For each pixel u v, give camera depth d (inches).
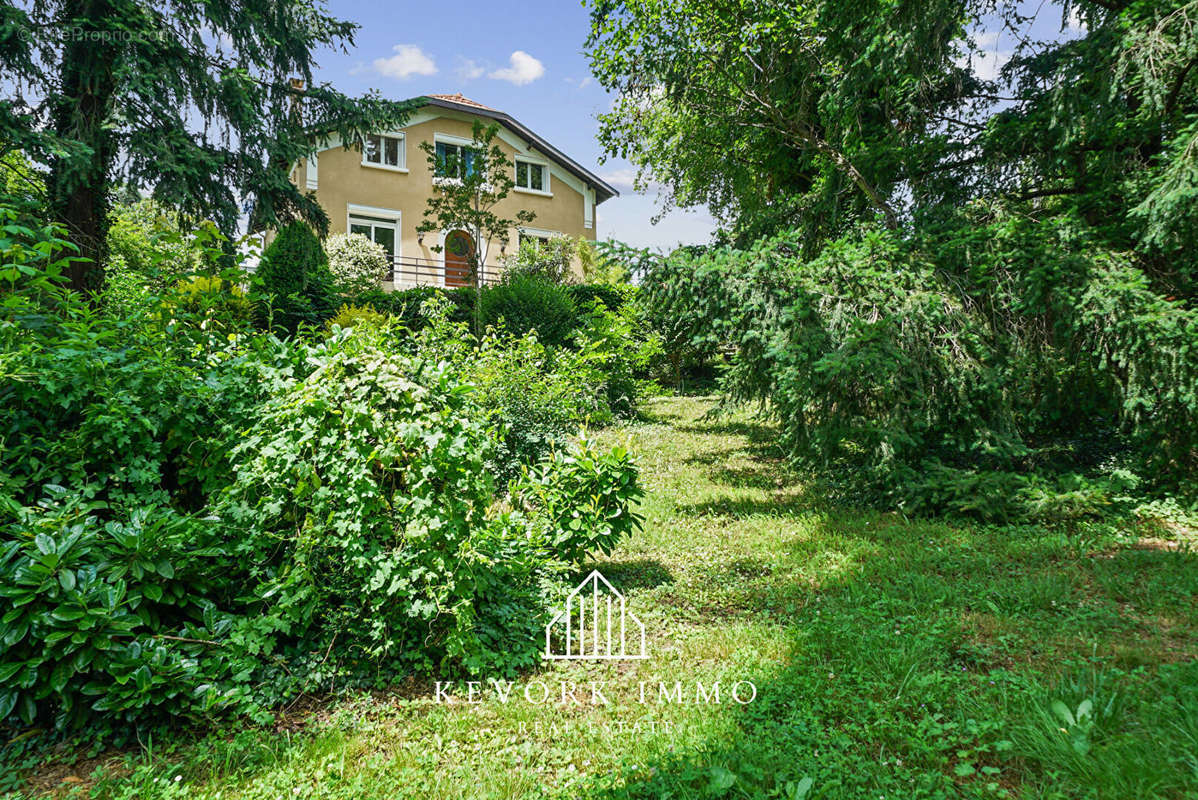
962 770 102.9
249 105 577.6
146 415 153.9
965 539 246.1
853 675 141.6
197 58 569.6
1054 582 196.9
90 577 118.5
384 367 145.0
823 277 305.6
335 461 138.1
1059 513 263.1
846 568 219.8
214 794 103.3
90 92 506.0
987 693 130.0
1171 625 167.2
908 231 343.3
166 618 136.0
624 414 595.8
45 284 163.5
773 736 117.2
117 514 143.6
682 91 474.6
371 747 119.8
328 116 666.8
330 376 144.9
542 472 227.9
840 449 319.0
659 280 312.3
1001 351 301.3
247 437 157.4
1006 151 354.3
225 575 148.3
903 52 349.1
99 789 103.3
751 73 495.8
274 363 175.3
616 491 205.2
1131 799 97.7
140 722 119.9
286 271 605.6
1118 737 112.7
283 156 617.9
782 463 405.4
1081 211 330.0
